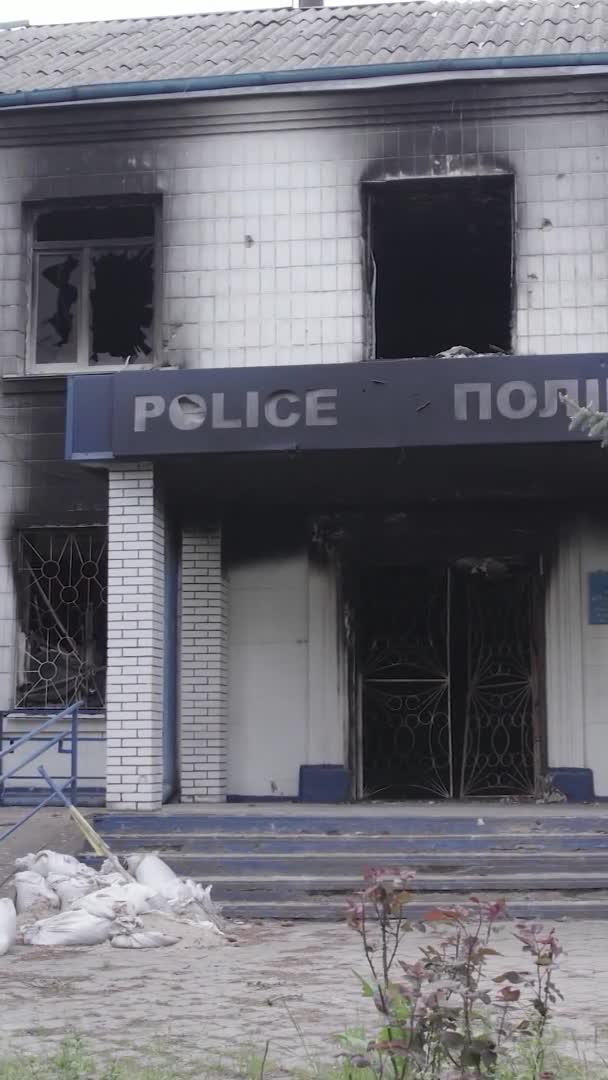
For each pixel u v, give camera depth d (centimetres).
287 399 1108
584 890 961
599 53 1212
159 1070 530
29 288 1341
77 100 1286
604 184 1218
